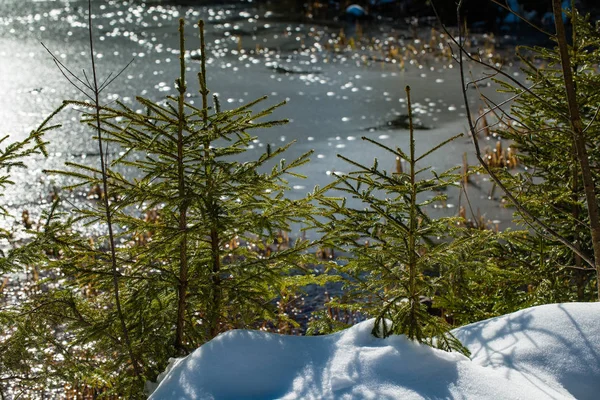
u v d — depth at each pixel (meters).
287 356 3.32
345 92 17.36
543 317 3.51
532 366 3.22
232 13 27.55
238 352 3.31
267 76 18.75
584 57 5.23
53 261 4.31
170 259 4.59
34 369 5.12
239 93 17.09
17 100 15.93
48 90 16.77
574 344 3.25
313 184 11.48
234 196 4.35
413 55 20.77
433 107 16.03
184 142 4.20
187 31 23.95
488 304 5.32
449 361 3.20
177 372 3.27
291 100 16.70
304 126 14.82
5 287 8.11
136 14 26.94
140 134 4.19
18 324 4.21
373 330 3.49
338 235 4.20
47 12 26.88
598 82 5.07
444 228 3.89
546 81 5.18
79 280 4.38
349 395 3.02
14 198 11.02
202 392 3.10
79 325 4.29
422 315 3.65
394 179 4.10
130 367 4.34
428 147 13.35
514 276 5.20
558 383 3.08
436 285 3.93
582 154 4.00
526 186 5.59
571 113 3.99
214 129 4.23
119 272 4.38
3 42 21.64
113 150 13.24
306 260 4.39
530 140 5.39
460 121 14.91
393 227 4.00
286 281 4.60
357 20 26.19
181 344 4.28
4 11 26.91
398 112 15.72
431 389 3.03
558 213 5.37
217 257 4.46
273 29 24.70
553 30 22.73
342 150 13.30
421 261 3.87
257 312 4.42
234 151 4.35
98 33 23.38
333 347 3.39
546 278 5.20
